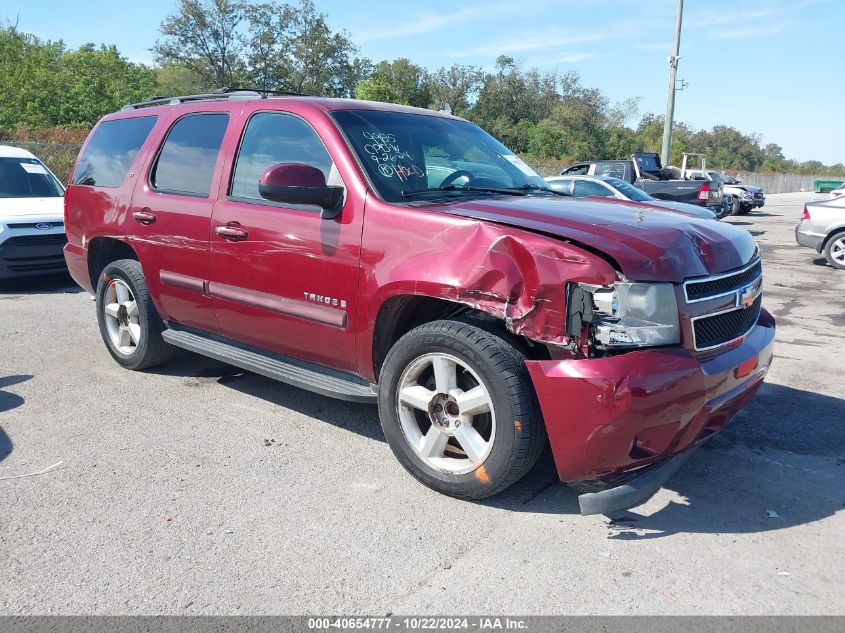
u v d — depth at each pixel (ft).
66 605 8.56
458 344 10.51
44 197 31.50
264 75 177.06
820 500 11.46
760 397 16.62
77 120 116.78
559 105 216.33
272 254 13.07
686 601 8.72
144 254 16.07
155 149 16.31
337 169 12.41
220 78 173.78
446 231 10.79
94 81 122.21
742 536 10.30
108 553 9.68
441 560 9.59
